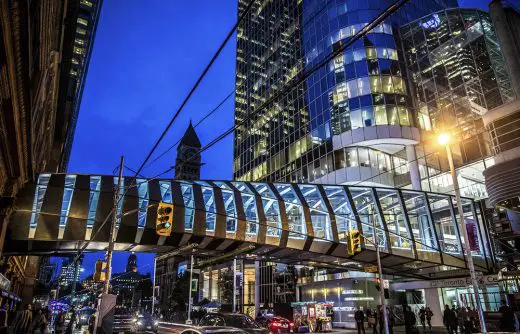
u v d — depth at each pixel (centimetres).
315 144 5438
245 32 8888
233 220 3045
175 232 2673
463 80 4700
